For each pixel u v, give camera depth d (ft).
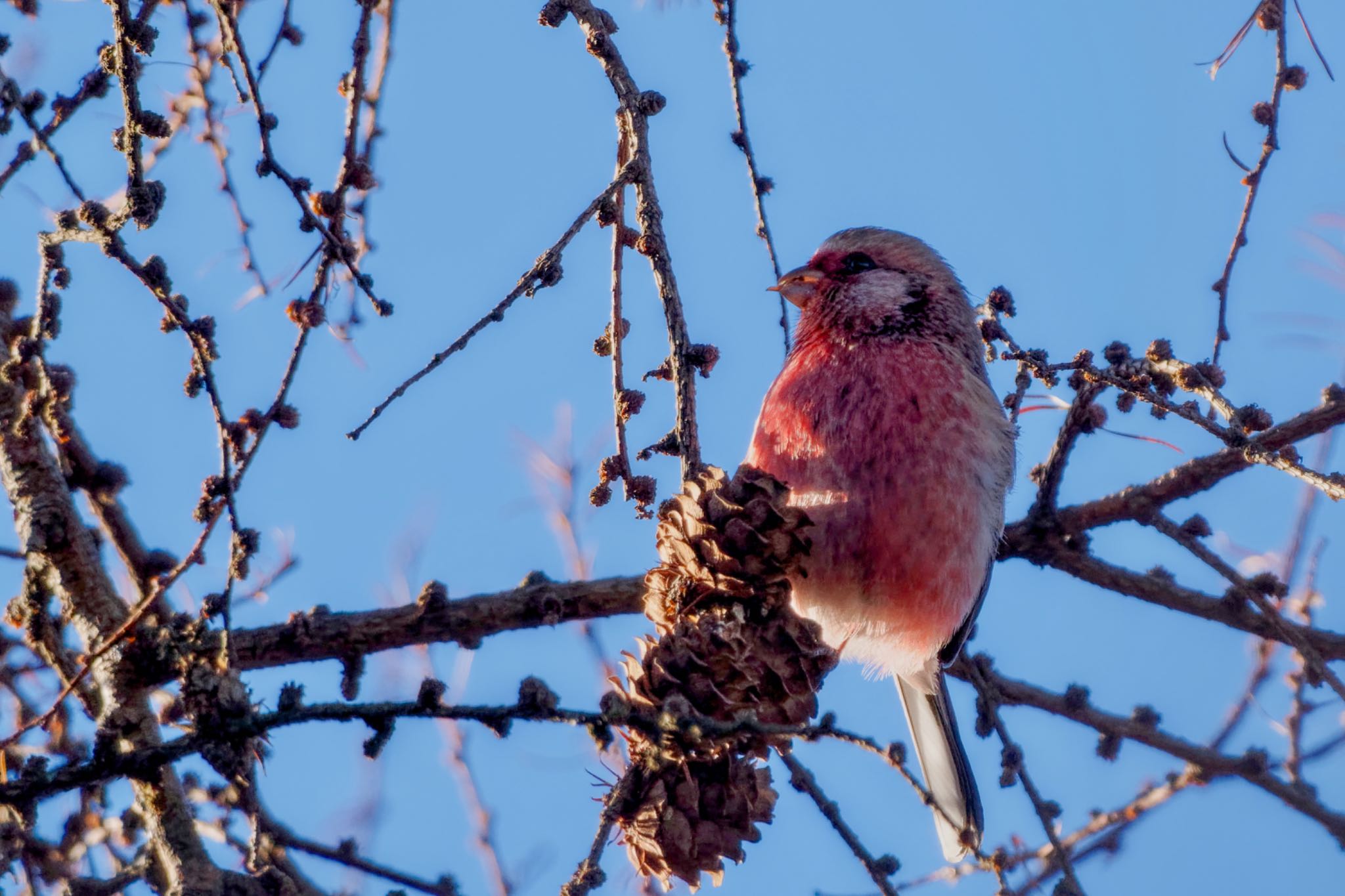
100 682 22.06
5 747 18.94
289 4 21.77
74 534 22.84
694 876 18.89
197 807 23.82
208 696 19.69
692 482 20.54
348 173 21.79
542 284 17.88
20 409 23.43
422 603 25.53
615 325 20.49
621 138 21.02
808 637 19.86
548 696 16.33
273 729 17.39
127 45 18.07
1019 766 23.95
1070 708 27.53
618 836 19.47
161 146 24.11
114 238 18.54
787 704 19.39
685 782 18.94
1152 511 28.09
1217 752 27.02
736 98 22.81
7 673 23.58
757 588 20.06
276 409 19.24
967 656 26.96
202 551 18.81
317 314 19.79
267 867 19.07
